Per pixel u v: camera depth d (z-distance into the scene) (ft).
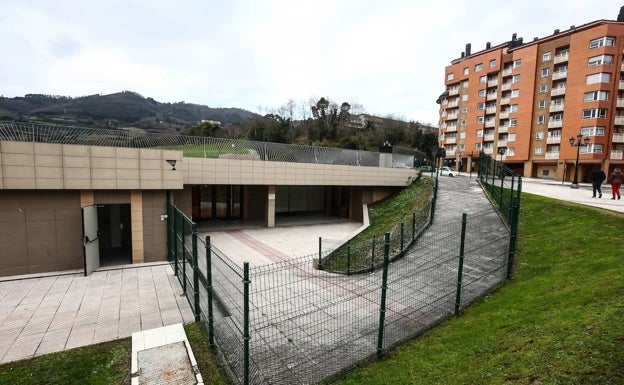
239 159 52.95
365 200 68.85
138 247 33.86
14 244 29.07
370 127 207.92
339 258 36.01
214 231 54.44
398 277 26.96
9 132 29.32
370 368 15.37
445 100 178.29
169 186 34.35
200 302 21.47
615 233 25.03
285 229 58.03
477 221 38.32
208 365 15.79
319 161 62.13
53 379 14.71
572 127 118.01
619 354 11.16
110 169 31.76
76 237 31.37
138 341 17.79
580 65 115.96
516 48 138.62
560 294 17.78
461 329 17.61
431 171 85.40
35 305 23.41
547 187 71.56
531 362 12.33
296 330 18.95
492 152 150.61
